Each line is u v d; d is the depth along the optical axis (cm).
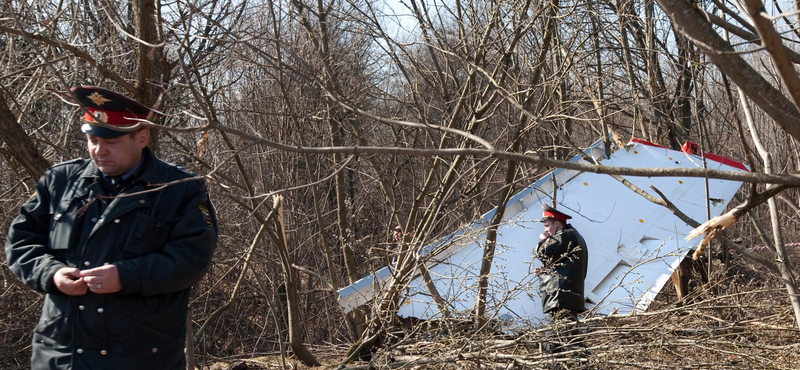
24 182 515
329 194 959
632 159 782
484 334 452
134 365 236
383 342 505
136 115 245
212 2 447
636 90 774
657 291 595
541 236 573
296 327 536
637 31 788
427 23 530
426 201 789
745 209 239
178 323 253
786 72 156
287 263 519
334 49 627
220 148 653
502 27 525
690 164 761
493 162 533
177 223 244
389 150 203
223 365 540
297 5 519
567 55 550
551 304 520
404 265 484
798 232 827
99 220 239
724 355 455
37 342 240
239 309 777
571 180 765
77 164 259
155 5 353
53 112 588
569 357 428
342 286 806
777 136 476
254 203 474
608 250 666
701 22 178
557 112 609
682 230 684
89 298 232
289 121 741
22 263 239
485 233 636
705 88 543
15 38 493
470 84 532
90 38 508
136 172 248
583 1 578
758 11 149
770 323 470
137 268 228
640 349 422
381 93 600
